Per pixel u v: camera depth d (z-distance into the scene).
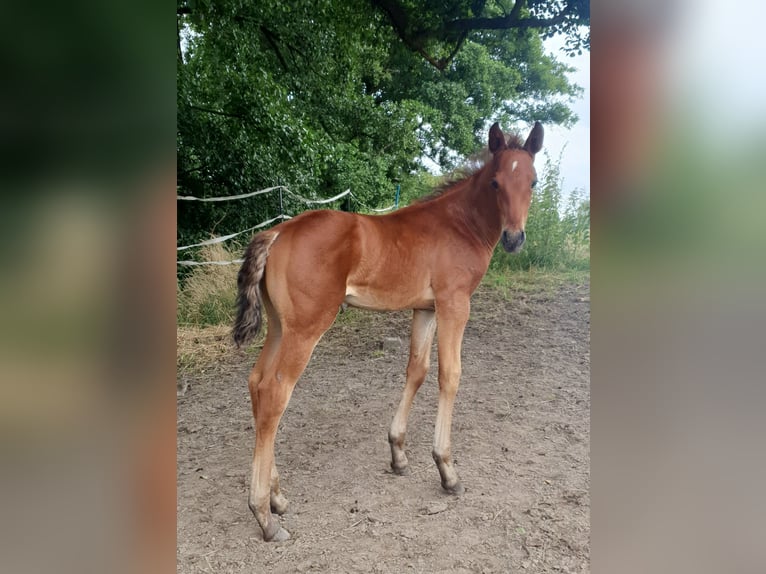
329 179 6.81
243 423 3.66
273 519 2.45
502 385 4.08
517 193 2.72
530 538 2.39
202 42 5.86
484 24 5.89
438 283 2.77
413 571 2.20
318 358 4.80
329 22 6.43
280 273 2.44
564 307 5.60
